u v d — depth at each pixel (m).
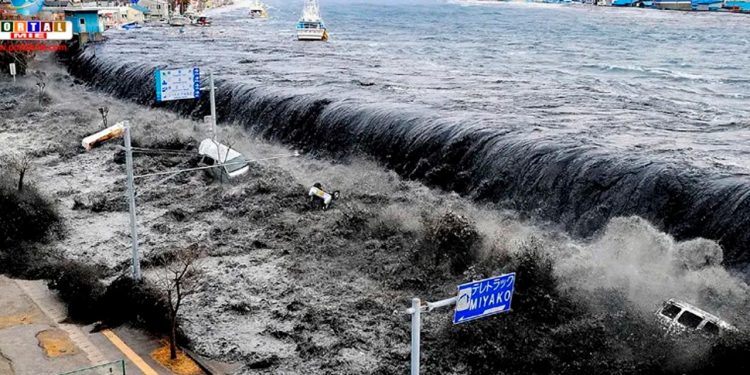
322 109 49.31
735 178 30.86
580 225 33.50
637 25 176.50
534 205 35.50
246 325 27.47
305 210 38.41
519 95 57.00
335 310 28.39
